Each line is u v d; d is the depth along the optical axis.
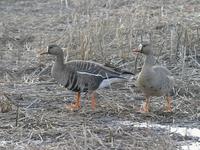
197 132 14.38
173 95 17.03
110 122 15.09
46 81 18.36
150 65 15.58
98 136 13.92
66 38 21.22
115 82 17.25
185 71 18.61
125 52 19.94
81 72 16.11
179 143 13.57
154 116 15.45
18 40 22.72
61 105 16.44
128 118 15.40
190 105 16.16
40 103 16.55
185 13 23.95
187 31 20.89
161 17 23.33
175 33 21.08
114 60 19.66
